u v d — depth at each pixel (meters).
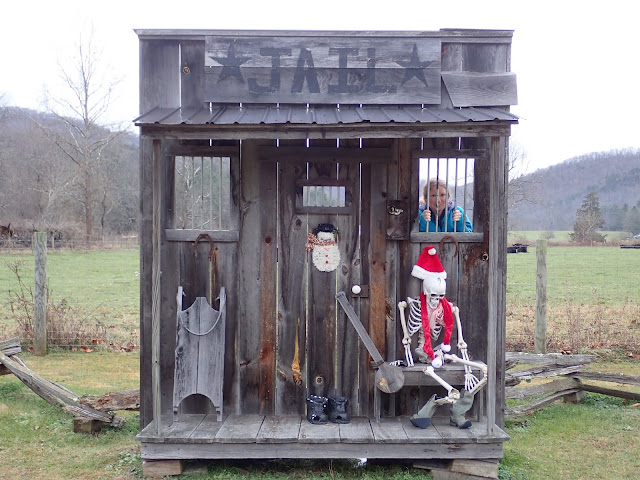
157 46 5.06
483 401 5.20
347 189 5.16
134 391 5.75
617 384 7.47
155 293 4.51
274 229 5.15
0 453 5.07
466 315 5.22
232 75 4.96
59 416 6.00
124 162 42.72
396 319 5.17
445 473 4.64
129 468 4.77
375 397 4.96
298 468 4.76
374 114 4.59
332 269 5.13
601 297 13.77
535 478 4.71
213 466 4.77
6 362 6.30
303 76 4.97
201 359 4.96
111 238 35.12
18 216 39.16
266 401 5.19
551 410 6.55
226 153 5.10
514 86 5.04
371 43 4.98
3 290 14.48
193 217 5.22
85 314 11.02
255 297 5.16
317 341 5.20
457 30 5.05
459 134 4.27
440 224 5.32
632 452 5.28
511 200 34.31
